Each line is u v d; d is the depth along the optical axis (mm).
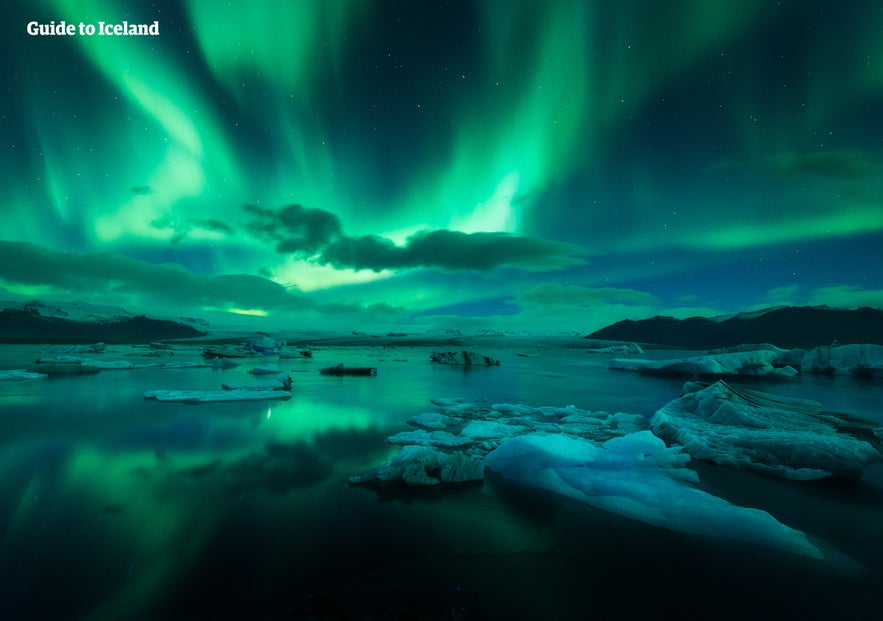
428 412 16422
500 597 4695
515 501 7539
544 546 5879
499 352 100312
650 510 6883
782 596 4777
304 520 6660
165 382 25391
